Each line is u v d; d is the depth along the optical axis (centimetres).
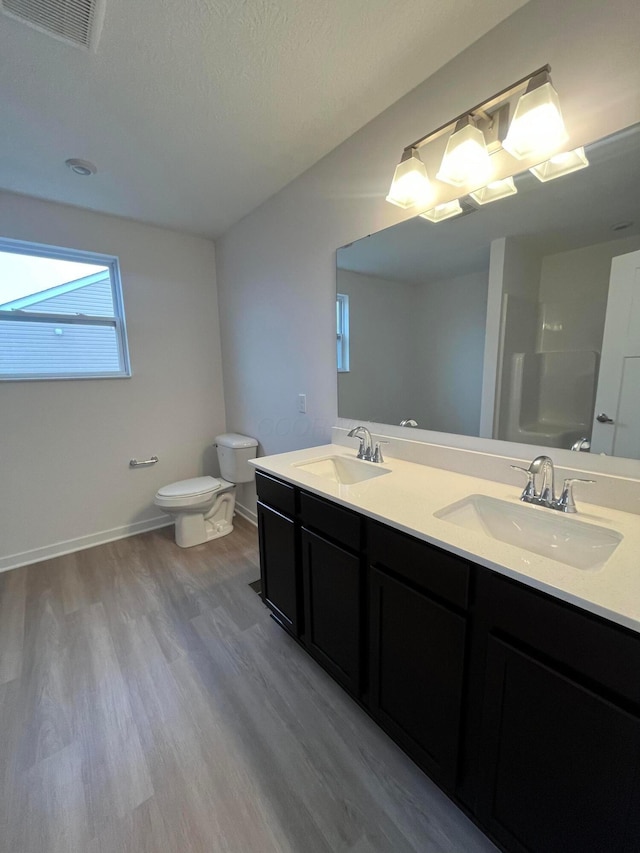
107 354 276
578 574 78
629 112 97
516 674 83
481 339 138
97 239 255
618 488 108
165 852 98
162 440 302
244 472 286
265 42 122
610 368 108
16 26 113
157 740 128
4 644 174
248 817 105
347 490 134
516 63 115
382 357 177
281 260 232
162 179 209
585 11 100
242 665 162
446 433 155
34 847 99
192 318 306
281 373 249
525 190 120
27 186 215
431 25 117
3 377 237
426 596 102
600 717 70
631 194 100
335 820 105
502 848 91
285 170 203
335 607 137
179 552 263
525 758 83
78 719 136
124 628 185
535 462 112
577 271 112
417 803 109
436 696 102
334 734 130
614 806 70
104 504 279
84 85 139
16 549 246
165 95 145
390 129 156
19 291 239
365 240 175
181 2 108
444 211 143
